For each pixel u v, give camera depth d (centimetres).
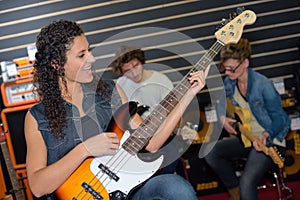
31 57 391
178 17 438
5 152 368
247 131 344
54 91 211
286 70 445
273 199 379
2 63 393
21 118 393
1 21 436
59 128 209
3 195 362
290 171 396
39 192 205
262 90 348
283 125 348
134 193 210
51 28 208
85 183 207
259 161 337
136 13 436
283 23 440
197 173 396
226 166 356
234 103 362
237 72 343
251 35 440
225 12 437
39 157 209
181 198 197
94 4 434
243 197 332
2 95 396
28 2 434
